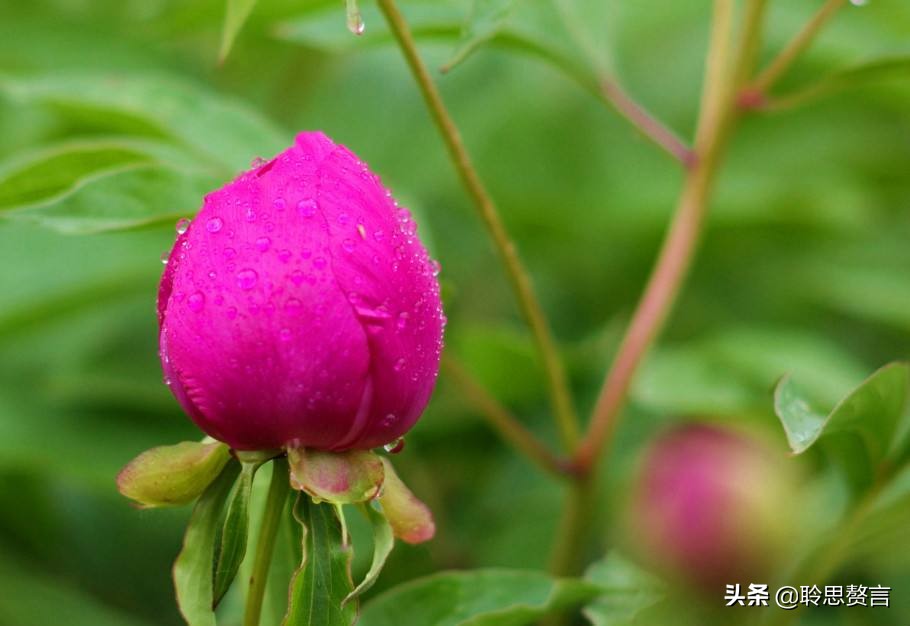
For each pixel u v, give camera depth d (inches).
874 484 23.6
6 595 26.0
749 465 23.0
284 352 20.1
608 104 25.4
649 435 27.5
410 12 25.1
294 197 20.2
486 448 28.1
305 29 25.4
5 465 26.4
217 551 20.6
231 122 24.8
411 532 20.9
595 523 26.4
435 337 20.7
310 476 20.4
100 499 27.6
